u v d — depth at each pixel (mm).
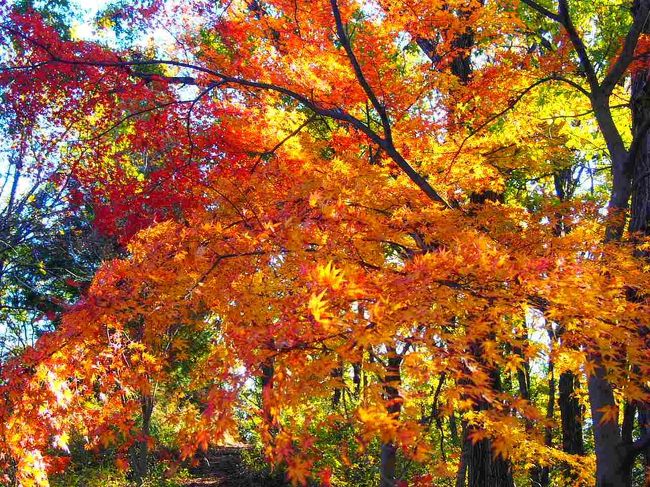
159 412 12180
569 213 5012
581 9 7852
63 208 12336
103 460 11852
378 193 4930
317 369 3240
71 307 4496
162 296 4371
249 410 3920
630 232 5434
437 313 3258
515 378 14297
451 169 5930
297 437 3375
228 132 6047
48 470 4980
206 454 16453
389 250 5969
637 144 4871
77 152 8531
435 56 6984
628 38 5062
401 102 6168
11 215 12812
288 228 3996
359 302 3320
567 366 3906
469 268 3506
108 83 6199
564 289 3379
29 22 5977
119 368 4879
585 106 7691
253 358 3291
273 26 6219
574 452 11023
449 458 8000
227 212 5059
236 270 4336
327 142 6871
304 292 3467
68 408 4828
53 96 6523
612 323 3520
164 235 4691
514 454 6379
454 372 3273
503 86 6020
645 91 5594
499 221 5020
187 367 11039
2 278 13688
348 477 9078
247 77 6461
